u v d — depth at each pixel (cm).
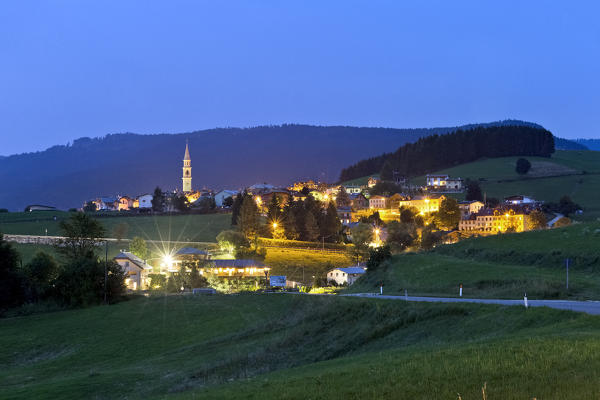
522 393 2077
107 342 6519
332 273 13375
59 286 8825
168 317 7281
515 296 5294
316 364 3491
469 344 2980
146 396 4034
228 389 2939
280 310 6594
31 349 6550
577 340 2606
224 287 11856
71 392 4334
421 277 7475
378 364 2809
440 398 2159
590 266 6294
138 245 15575
